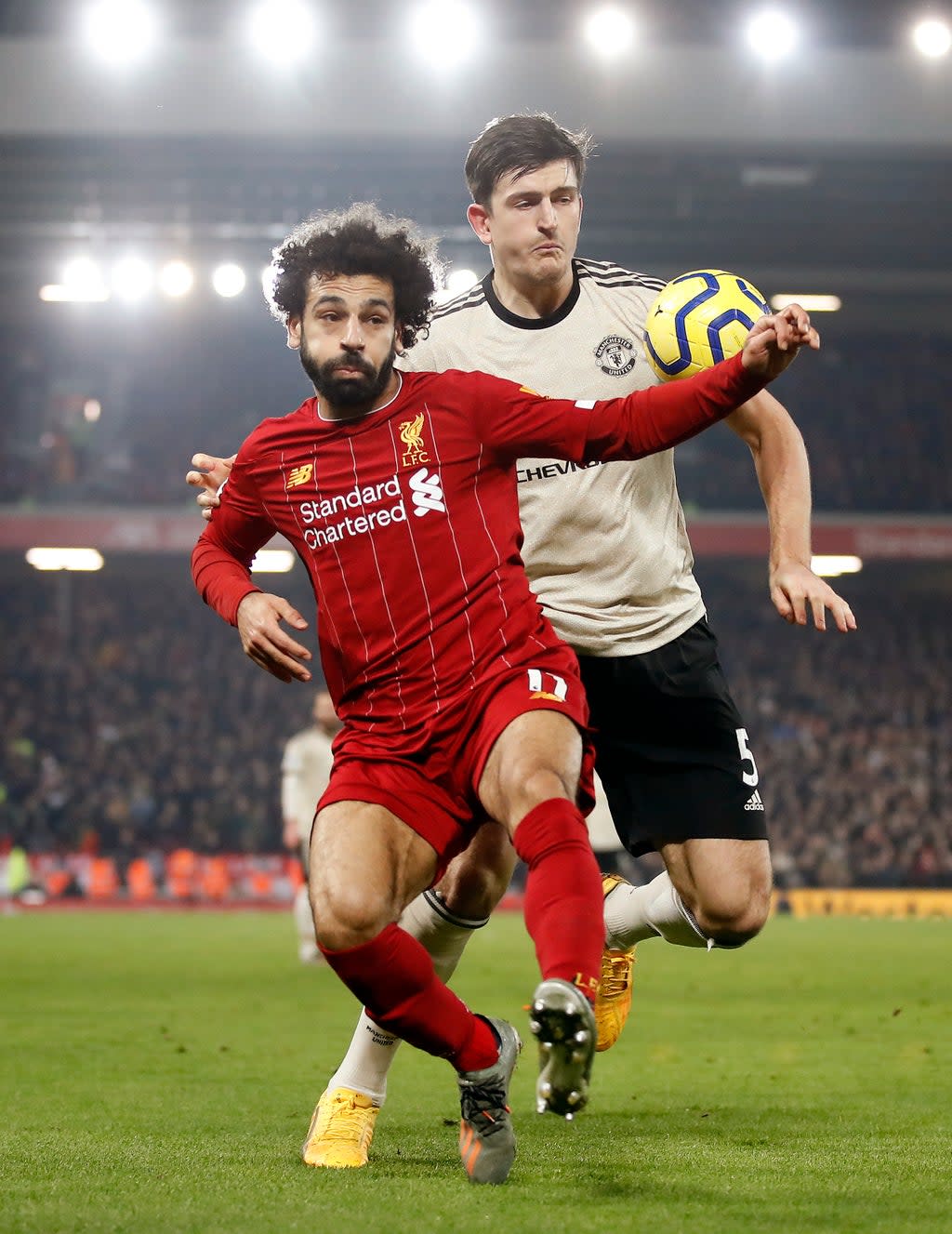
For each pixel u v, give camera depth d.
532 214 8.91
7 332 72.94
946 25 52.75
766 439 9.16
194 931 38.53
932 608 77.75
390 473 7.26
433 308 7.68
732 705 9.46
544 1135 8.88
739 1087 11.32
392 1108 10.14
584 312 9.38
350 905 6.66
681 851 9.34
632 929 9.98
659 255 66.69
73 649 71.69
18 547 64.88
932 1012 17.80
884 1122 9.43
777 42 52.69
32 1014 17.77
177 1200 6.54
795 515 8.91
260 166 58.38
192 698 69.19
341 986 22.00
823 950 30.61
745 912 9.20
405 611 7.19
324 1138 7.77
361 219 7.40
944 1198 6.67
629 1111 10.01
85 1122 9.42
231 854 60.12
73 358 73.56
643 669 9.34
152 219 63.50
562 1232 5.78
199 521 65.62
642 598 9.39
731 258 67.00
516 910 56.84
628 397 7.18
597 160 56.94
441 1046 6.91
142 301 68.19
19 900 56.12
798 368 75.25
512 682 7.02
